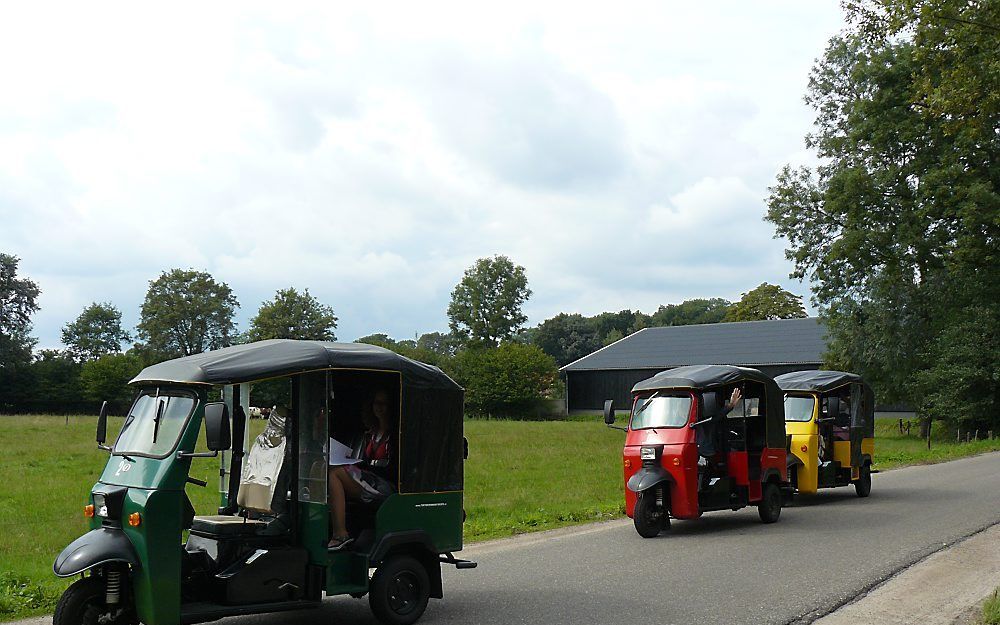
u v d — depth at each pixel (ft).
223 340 325.01
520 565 37.58
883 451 118.11
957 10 50.37
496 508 58.08
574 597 30.94
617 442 134.62
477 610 29.07
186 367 24.73
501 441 136.87
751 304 318.65
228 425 22.86
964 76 51.47
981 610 27.99
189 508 23.53
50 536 47.57
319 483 26.17
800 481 58.13
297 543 26.48
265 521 26.45
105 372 283.18
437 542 28.32
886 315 159.12
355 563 26.68
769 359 238.89
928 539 42.68
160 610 22.72
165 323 313.94
